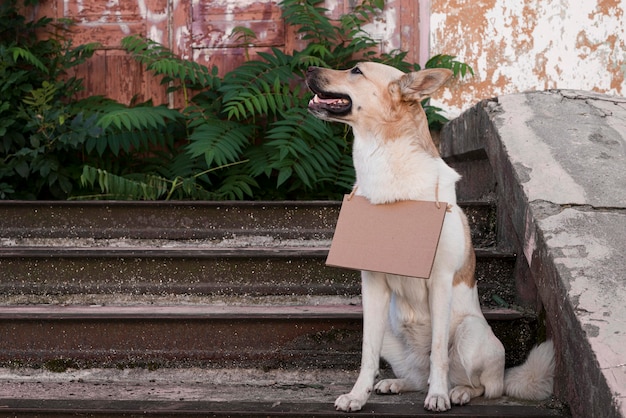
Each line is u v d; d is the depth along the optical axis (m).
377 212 2.83
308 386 3.12
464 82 5.67
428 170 2.85
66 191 5.32
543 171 3.21
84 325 3.24
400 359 3.15
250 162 5.31
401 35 5.83
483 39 5.66
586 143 3.42
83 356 3.24
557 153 3.35
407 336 3.10
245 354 3.25
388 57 5.57
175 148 5.77
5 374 3.22
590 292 2.55
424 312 3.03
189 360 3.25
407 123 2.91
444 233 2.82
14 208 4.14
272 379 3.22
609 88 5.69
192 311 3.39
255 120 5.76
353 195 2.93
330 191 5.46
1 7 5.79
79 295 3.70
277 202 4.16
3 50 5.39
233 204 4.16
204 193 5.18
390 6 5.83
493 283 3.70
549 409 2.68
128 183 4.85
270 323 3.26
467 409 2.71
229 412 2.65
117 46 5.96
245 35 5.83
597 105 3.86
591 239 2.79
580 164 3.24
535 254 2.93
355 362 3.23
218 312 3.33
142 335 3.25
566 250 2.74
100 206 4.15
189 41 5.98
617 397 2.19
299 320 3.25
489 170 4.23
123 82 5.96
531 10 5.63
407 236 2.73
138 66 5.95
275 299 3.70
